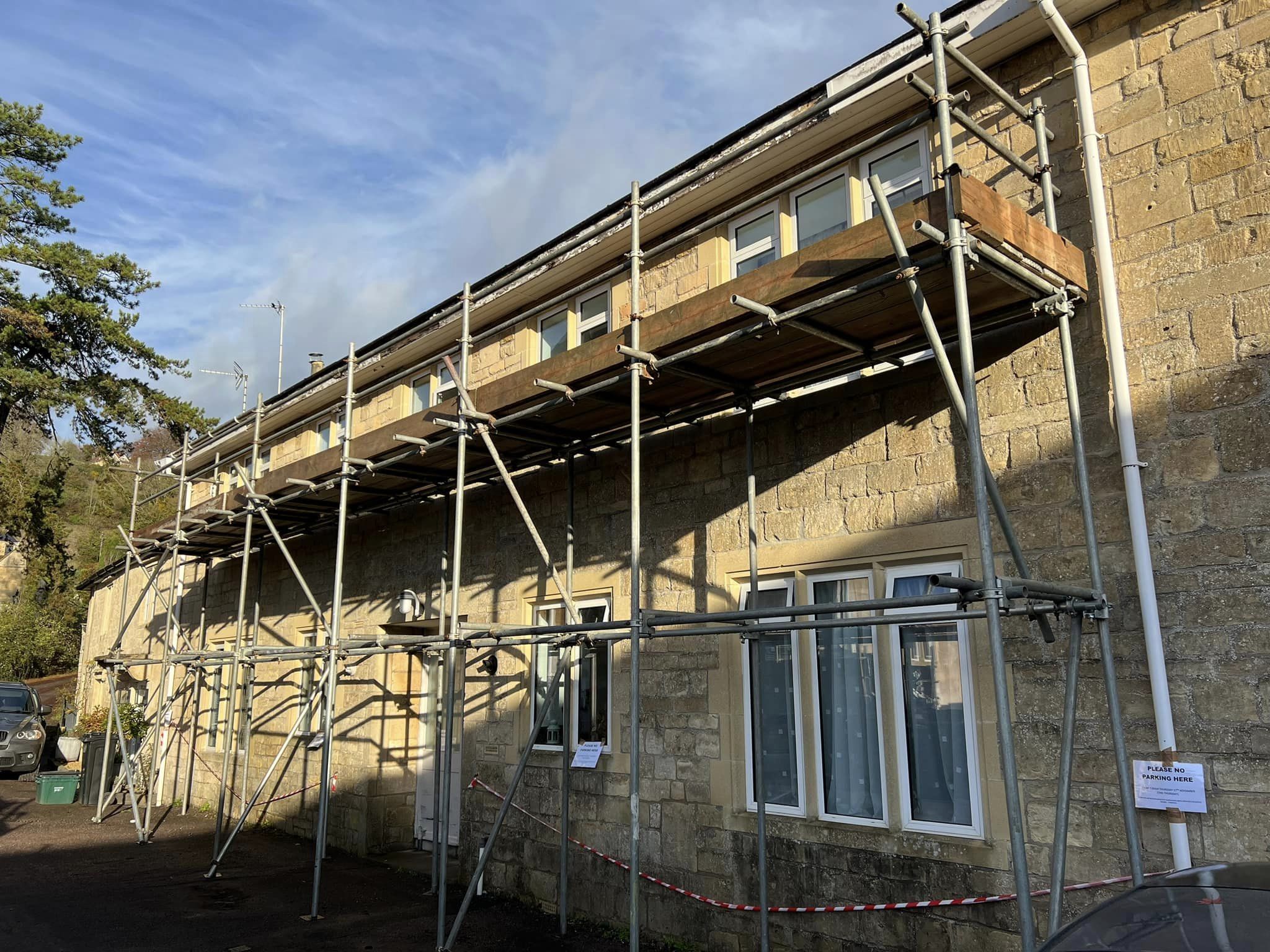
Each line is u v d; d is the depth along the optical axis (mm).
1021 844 3525
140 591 17328
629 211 7641
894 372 5902
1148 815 4488
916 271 4285
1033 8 5254
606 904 7055
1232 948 2236
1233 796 4246
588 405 6734
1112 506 4855
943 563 5559
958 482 5488
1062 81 5434
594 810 7309
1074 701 4383
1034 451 5188
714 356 5703
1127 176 5086
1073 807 4727
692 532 7004
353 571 11008
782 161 6824
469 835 8547
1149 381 4812
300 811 11219
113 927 7023
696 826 6520
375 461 8430
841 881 5613
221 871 9125
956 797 5336
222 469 15000
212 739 13664
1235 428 4500
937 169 6012
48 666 29609
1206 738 4363
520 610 8477
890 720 5629
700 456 7043
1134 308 4938
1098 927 2525
